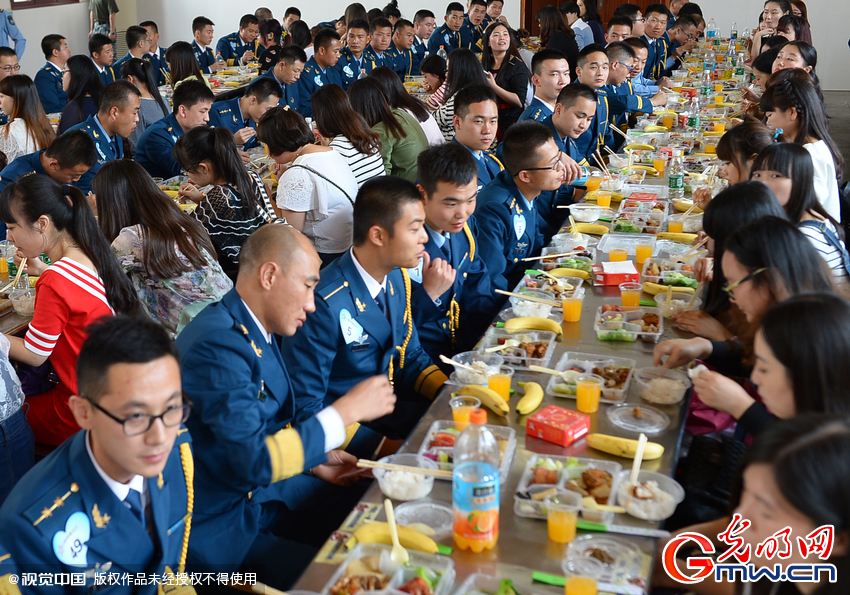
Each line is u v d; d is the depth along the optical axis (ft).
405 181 7.25
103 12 40.09
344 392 7.58
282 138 12.17
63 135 12.34
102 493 4.62
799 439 3.50
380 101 14.61
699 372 6.26
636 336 7.73
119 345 4.24
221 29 44.37
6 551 4.36
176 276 9.25
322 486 6.75
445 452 5.67
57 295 7.96
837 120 33.19
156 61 31.94
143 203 9.19
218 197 11.27
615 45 20.02
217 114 18.97
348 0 42.93
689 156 15.81
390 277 7.84
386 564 4.49
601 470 5.31
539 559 4.61
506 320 8.25
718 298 8.16
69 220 8.09
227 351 5.81
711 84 24.30
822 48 40.70
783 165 8.97
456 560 4.61
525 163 10.76
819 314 4.67
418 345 8.41
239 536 5.96
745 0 40.93
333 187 11.51
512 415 6.31
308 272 5.99
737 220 7.70
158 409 4.34
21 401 7.35
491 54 23.35
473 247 9.90
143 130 19.06
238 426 5.64
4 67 22.82
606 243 10.71
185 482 5.37
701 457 6.66
